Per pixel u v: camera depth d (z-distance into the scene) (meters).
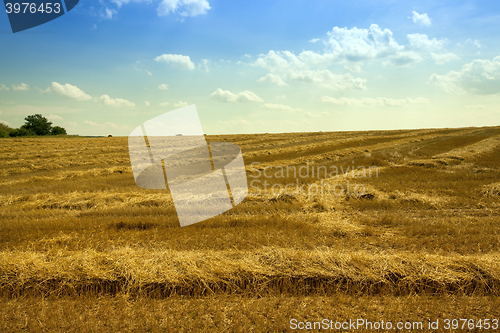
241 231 6.76
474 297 4.25
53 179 15.21
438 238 6.26
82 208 9.52
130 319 3.73
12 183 14.30
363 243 6.14
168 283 4.41
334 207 9.03
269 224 7.30
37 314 3.82
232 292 4.32
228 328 3.55
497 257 5.09
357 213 8.51
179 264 4.84
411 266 4.76
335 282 4.54
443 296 4.26
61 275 4.53
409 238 6.34
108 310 3.91
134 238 6.43
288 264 4.81
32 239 6.52
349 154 23.33
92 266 4.76
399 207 9.05
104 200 9.94
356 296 4.28
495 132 40.66
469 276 4.50
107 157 24.47
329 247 5.87
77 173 16.58
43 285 4.43
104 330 3.51
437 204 9.02
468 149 23.00
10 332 3.48
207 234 6.55
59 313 3.82
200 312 3.85
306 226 7.09
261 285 4.43
